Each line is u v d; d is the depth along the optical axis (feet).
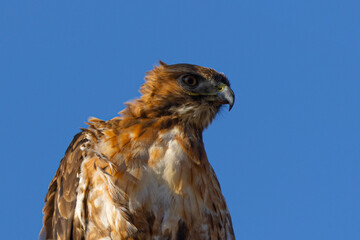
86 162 35.40
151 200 34.42
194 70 40.88
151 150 35.45
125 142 35.53
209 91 40.68
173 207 34.83
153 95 39.75
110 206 33.86
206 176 37.50
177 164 35.42
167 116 38.52
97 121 38.91
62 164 40.22
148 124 37.24
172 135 36.96
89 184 34.73
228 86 41.70
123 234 33.86
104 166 34.71
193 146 37.22
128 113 38.81
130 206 34.06
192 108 39.68
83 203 34.73
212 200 37.91
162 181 34.83
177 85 40.11
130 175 34.45
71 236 36.06
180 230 35.17
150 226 34.45
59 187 38.55
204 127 41.01
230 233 40.34
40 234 39.50
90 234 34.47
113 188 33.94
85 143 36.70
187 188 35.53
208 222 37.04
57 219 37.47
